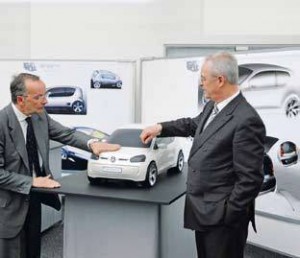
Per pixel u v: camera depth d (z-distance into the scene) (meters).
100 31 4.52
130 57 4.51
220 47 4.37
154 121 3.74
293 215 2.72
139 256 1.69
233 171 1.47
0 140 1.71
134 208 1.68
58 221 3.41
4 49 4.66
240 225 1.52
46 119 1.92
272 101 2.76
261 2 4.24
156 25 4.44
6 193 1.74
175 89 3.51
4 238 1.76
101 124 3.98
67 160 3.96
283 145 2.72
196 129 1.67
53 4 4.54
